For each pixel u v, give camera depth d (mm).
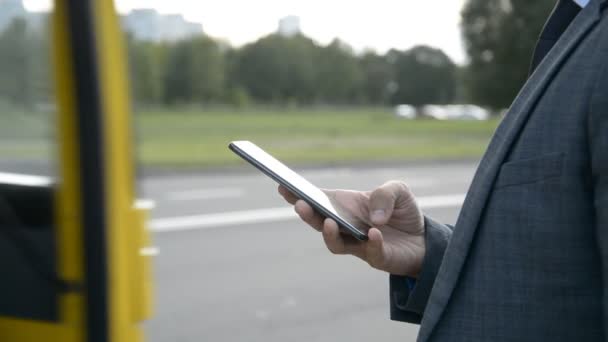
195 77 64625
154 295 6465
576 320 1192
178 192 14227
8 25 1981
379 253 1534
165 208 11820
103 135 1929
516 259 1229
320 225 1579
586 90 1178
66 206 1928
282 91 77562
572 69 1210
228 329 5668
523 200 1221
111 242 1938
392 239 1618
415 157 22891
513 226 1229
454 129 43469
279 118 51281
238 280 7078
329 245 1545
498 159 1268
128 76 2082
